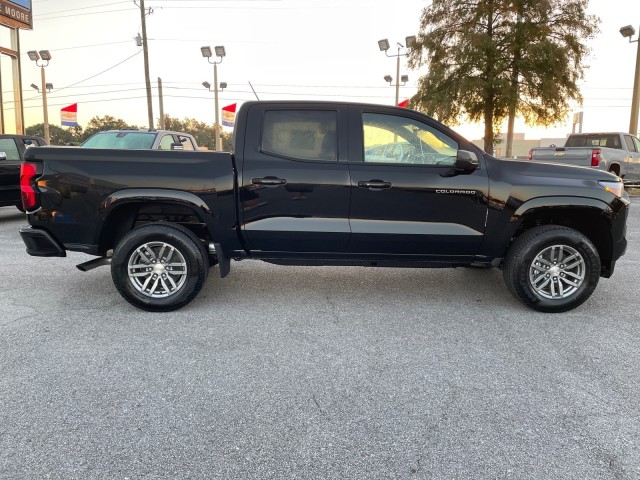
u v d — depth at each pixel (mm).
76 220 4277
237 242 4402
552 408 2803
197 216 4523
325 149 4348
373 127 4375
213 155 4316
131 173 4223
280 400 2875
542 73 19609
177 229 4336
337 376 3186
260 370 3262
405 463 2311
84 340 3740
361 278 5629
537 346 3695
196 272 4367
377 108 4391
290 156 4340
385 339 3820
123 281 4301
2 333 3863
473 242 4383
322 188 4273
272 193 4289
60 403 2811
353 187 4270
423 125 4379
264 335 3881
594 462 2324
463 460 2334
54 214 4277
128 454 2359
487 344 3732
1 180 9188
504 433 2555
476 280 5586
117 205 4230
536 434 2547
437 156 4398
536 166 4457
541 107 20719
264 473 2236
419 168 4316
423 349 3631
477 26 20766
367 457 2354
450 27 21219
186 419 2666
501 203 4309
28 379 3096
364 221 4324
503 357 3496
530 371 3273
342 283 5410
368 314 4406
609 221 4363
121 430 2555
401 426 2613
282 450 2402
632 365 3371
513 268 4387
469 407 2809
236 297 4875
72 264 6250
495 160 4430
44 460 2307
